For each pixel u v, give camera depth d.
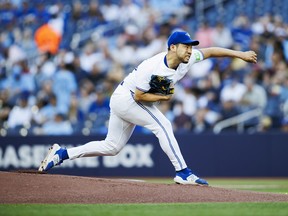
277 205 22.52
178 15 63.44
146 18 62.97
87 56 58.88
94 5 63.69
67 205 22.50
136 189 25.12
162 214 19.61
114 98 26.00
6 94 56.84
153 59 25.05
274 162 52.03
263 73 56.34
